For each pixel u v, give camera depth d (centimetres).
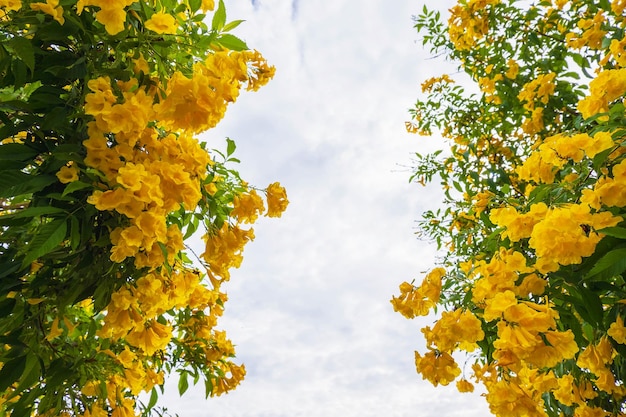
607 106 160
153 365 237
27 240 132
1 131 117
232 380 274
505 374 153
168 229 140
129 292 135
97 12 126
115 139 131
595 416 175
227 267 185
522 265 137
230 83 140
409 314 192
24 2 121
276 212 202
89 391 157
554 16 378
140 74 133
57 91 123
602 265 117
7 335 127
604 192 129
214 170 187
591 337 154
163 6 139
